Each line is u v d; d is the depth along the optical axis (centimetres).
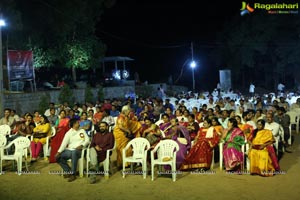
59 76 3022
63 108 1335
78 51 2598
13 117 1215
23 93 1720
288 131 1162
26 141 938
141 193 739
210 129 926
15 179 870
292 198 683
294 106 1489
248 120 1070
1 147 934
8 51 1655
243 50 3503
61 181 842
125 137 938
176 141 903
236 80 3925
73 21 2428
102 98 2405
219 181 802
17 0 2153
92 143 861
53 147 1010
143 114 1203
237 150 870
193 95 2195
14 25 1895
